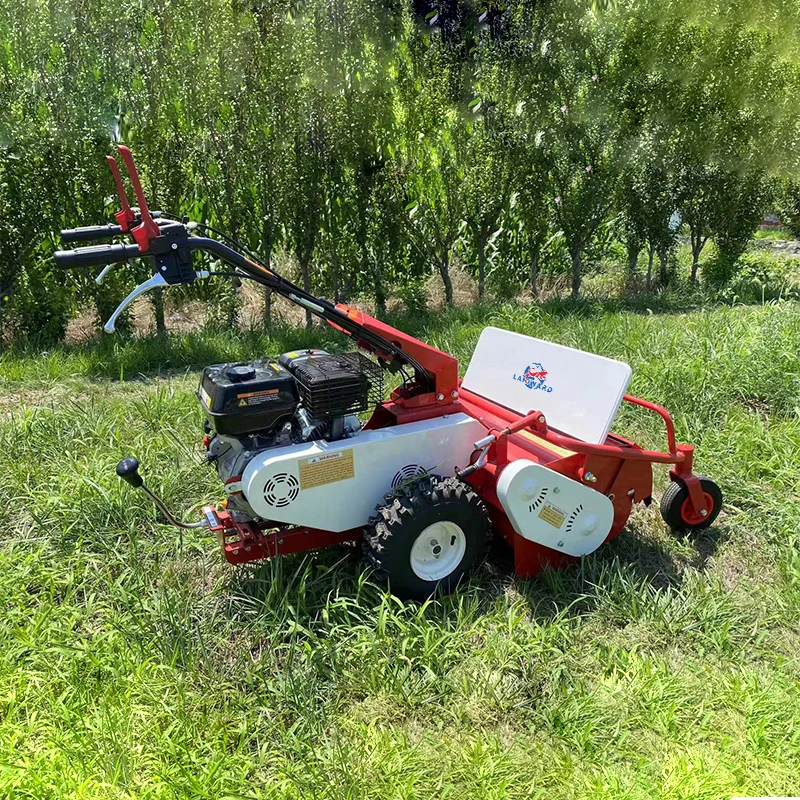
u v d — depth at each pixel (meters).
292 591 3.79
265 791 2.74
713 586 3.93
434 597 3.80
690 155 10.23
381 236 9.22
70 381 6.82
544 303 9.62
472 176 9.66
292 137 8.52
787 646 3.58
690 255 12.98
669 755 2.96
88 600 3.75
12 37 7.77
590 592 3.91
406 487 3.71
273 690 3.17
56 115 7.82
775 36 9.87
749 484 4.93
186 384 6.82
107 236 3.32
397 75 9.18
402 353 3.90
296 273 9.63
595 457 3.99
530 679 3.30
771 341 6.75
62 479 4.69
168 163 8.31
